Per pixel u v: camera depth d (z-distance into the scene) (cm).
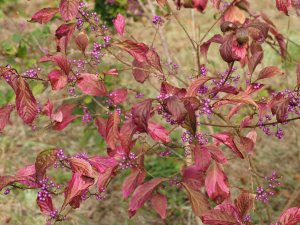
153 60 59
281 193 123
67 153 134
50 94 142
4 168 131
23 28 151
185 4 72
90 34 115
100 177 58
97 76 59
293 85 143
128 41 58
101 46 61
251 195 53
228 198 65
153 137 60
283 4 60
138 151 65
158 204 66
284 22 198
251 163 79
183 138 58
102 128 67
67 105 67
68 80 58
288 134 142
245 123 62
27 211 117
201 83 54
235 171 132
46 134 140
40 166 51
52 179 58
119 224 117
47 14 61
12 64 110
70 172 128
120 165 59
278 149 139
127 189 63
